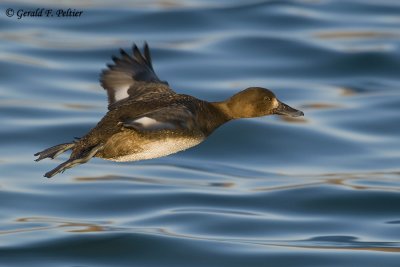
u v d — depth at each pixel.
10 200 16.12
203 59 21.91
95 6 24.27
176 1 24.75
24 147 18.06
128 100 10.89
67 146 10.09
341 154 18.17
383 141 18.62
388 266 14.22
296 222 15.55
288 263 14.23
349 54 21.95
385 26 23.70
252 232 15.16
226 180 17.11
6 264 14.26
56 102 19.92
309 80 21.33
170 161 17.86
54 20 23.70
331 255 14.40
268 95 11.13
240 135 18.53
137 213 15.77
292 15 23.97
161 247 14.62
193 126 9.93
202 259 14.34
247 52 22.25
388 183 16.91
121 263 14.41
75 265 14.34
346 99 20.36
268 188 16.72
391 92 20.64
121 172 17.28
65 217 15.70
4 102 19.72
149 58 11.53
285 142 18.47
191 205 16.05
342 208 16.08
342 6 24.72
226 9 24.11
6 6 24.03
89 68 21.38
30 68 21.19
